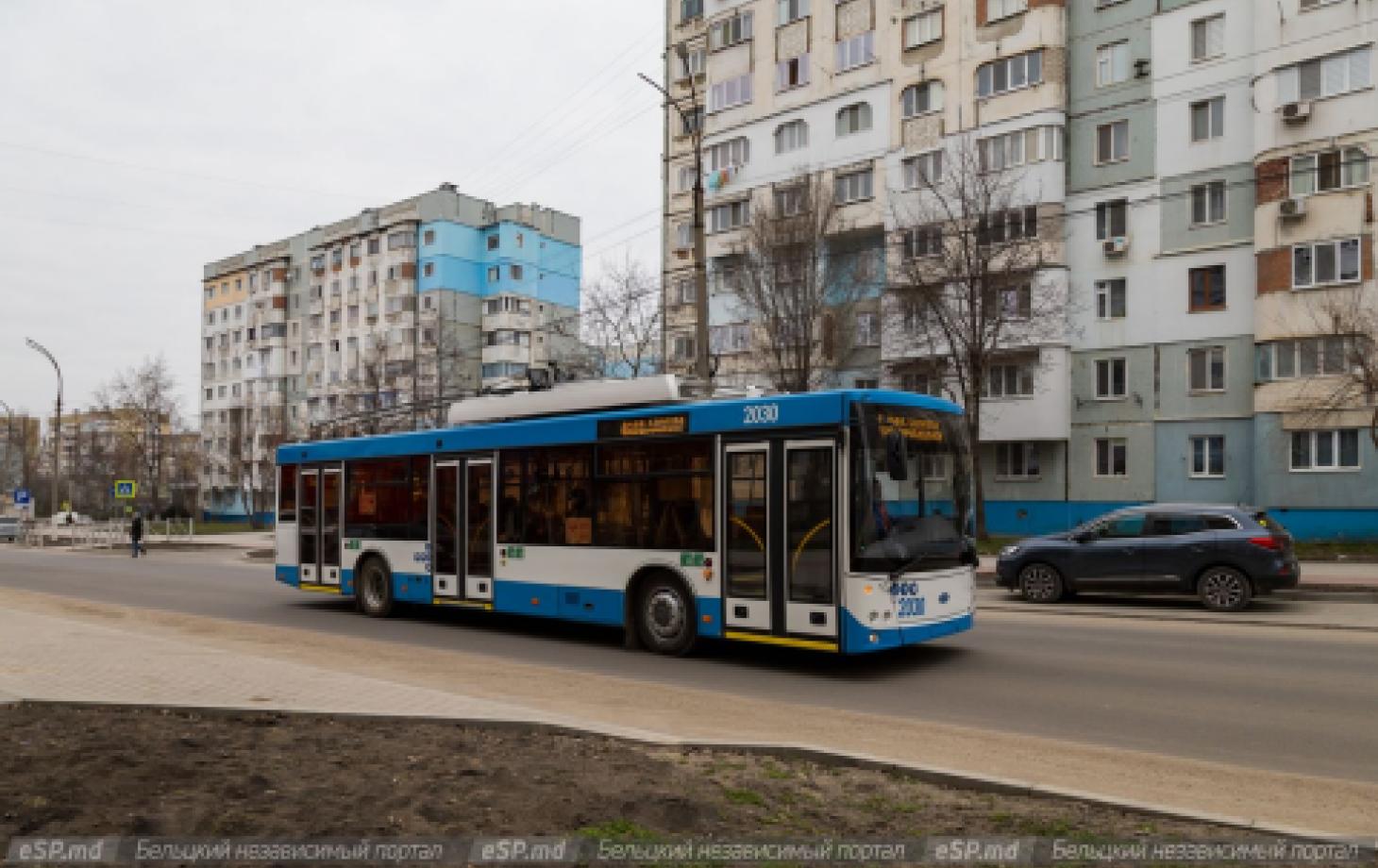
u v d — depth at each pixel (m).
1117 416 30.97
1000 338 29.52
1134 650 11.07
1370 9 26.14
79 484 85.31
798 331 28.92
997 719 7.82
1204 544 14.59
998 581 16.53
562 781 5.23
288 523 16.50
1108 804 5.06
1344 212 26.33
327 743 6.08
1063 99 31.77
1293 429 26.91
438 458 13.84
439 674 9.84
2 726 6.38
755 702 8.52
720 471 10.59
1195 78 29.78
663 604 11.09
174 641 10.80
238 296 84.50
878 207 35.62
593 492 11.85
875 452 9.63
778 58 38.88
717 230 40.09
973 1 33.47
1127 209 31.00
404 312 70.88
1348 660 10.27
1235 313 28.94
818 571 9.66
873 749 6.79
